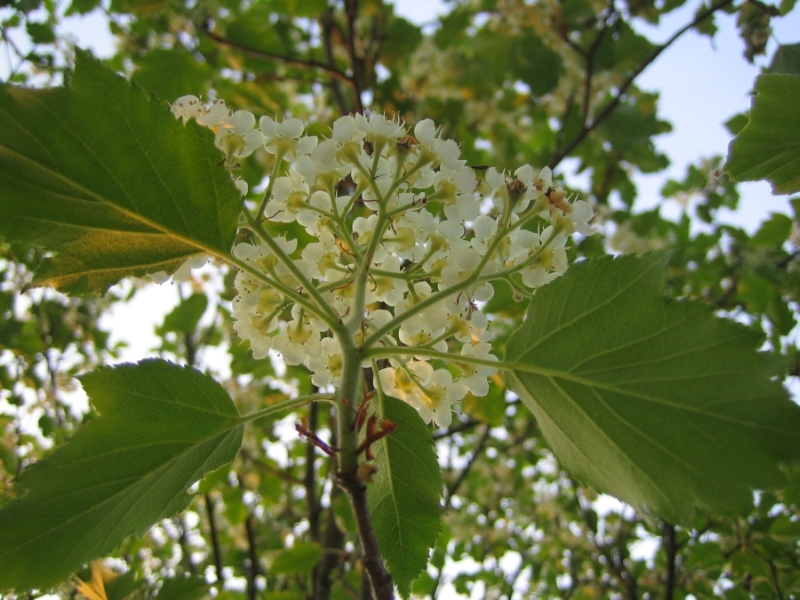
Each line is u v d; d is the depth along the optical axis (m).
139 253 0.19
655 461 0.17
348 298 0.20
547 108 0.65
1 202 0.17
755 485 0.16
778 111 0.22
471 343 0.21
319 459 0.69
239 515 0.59
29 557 0.18
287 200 0.20
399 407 0.21
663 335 0.17
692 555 0.52
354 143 0.19
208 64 0.60
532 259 0.19
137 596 0.35
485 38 0.60
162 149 0.17
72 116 0.17
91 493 0.18
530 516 0.91
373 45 0.63
